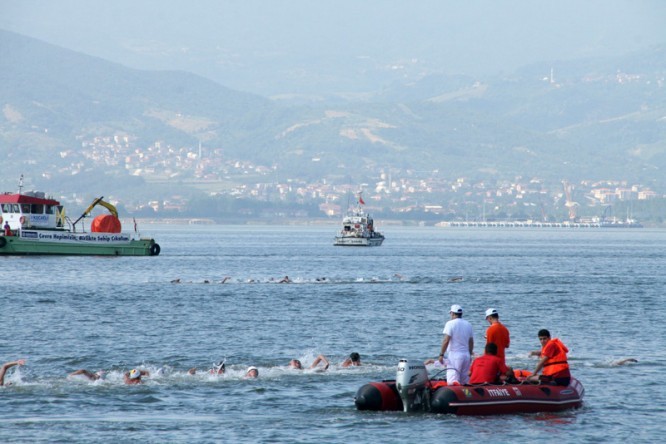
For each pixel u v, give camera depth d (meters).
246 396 123.31
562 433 106.62
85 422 110.00
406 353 162.62
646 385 132.25
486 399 112.25
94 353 159.38
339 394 124.44
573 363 150.75
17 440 102.38
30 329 188.62
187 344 170.88
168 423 109.88
